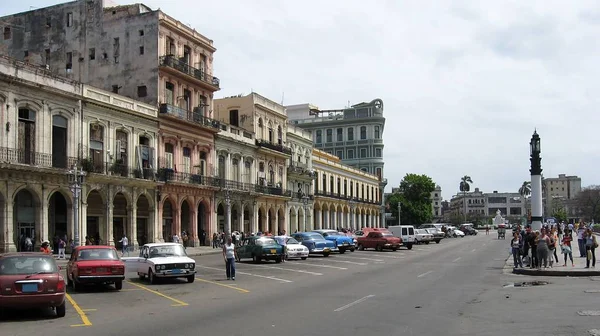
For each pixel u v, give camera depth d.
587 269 26.05
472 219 195.75
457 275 26.06
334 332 12.36
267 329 12.85
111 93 46.09
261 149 68.00
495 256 40.50
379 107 120.62
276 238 39.34
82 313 15.93
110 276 21.23
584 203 148.50
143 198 49.56
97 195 44.69
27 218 39.25
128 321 14.45
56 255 39.97
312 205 82.75
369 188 110.38
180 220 53.59
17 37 57.69
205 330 12.89
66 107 41.75
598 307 15.38
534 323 13.12
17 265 15.29
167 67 52.34
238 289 21.50
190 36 57.16
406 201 116.81
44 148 39.88
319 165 86.75
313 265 33.47
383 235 49.62
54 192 40.59
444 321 13.59
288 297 18.67
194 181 54.97
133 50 53.09
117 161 46.53
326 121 121.44
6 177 36.78
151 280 23.89
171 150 53.50
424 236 62.06
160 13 52.56
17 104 38.03
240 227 63.94
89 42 54.97
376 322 13.53
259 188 67.00
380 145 118.88
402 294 18.94
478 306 15.99
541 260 27.77
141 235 49.47
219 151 60.91
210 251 48.84
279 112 74.06
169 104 52.38
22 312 16.03
